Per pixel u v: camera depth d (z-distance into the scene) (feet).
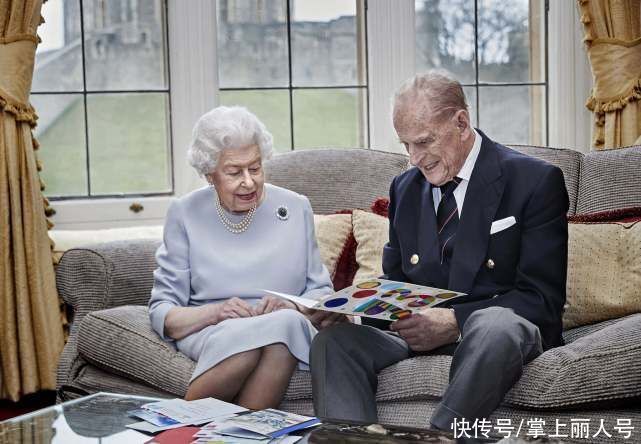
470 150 7.54
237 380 7.23
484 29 13.14
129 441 5.41
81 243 11.66
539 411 6.49
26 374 11.43
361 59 12.98
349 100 13.01
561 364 6.44
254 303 8.17
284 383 7.34
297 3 12.86
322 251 9.42
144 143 12.78
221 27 12.73
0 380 11.79
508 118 13.23
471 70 13.14
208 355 7.30
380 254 9.20
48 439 5.49
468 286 7.34
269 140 8.20
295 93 12.91
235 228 8.41
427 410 6.89
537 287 7.04
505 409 6.63
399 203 8.00
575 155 9.37
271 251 8.33
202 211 8.49
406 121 7.27
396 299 6.45
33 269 11.38
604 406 6.34
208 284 8.24
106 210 12.53
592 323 8.22
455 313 7.09
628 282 8.02
